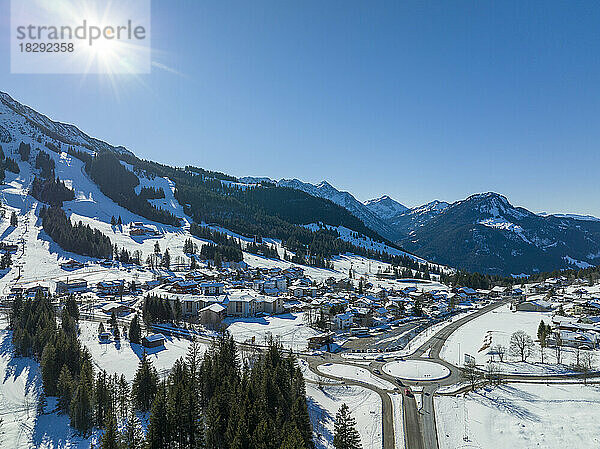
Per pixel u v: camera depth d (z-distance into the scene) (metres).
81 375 67.19
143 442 55.81
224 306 137.88
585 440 59.91
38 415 67.44
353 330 127.88
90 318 125.44
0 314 119.62
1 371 81.56
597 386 78.38
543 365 90.06
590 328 114.00
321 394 77.62
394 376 86.50
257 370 72.81
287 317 139.62
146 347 99.00
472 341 113.06
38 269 184.75
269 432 53.38
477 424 65.69
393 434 63.00
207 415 61.25
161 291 156.00
